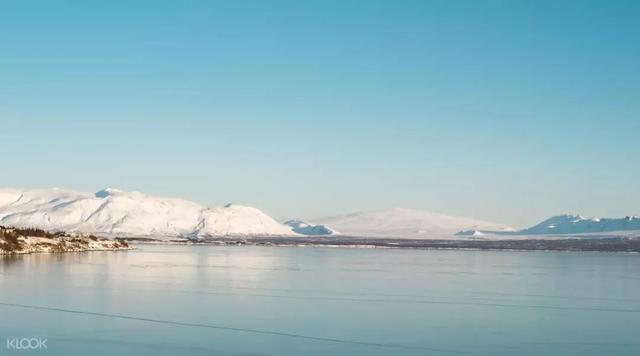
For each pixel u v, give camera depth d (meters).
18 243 128.62
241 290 57.72
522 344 34.72
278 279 71.38
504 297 55.44
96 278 66.69
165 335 35.34
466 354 32.28
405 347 33.53
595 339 36.34
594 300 54.00
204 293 54.62
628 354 32.78
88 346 32.44
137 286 59.22
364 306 47.91
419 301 51.44
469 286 65.50
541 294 58.47
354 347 33.28
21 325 37.38
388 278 75.31
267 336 35.59
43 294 51.16
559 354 32.59
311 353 31.78
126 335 35.16
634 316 44.81
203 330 36.94
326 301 50.56
